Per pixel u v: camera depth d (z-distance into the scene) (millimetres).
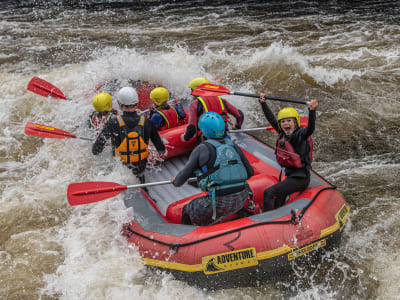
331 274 3000
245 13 12062
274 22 10977
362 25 10367
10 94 6480
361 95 6469
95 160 4320
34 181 4406
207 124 2791
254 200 3348
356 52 8328
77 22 11430
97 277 2953
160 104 4203
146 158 3553
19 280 3076
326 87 6738
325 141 5211
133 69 5898
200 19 11508
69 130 5238
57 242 3486
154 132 3494
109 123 3352
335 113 5926
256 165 3836
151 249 2934
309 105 2957
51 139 5195
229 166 2754
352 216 3758
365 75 7156
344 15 11492
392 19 10820
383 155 4852
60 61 8336
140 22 11352
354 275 3002
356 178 4387
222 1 13781
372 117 5805
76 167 4492
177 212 3229
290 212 2928
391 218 3691
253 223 2816
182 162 4285
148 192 3793
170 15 12070
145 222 3139
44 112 5879
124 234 3164
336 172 4527
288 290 2879
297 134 3094
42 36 10070
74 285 2936
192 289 2840
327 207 3070
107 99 3934
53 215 3846
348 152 4953
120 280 2916
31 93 6418
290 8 12523
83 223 3592
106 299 2818
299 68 7207
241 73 7148
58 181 4355
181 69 6219
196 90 3842
